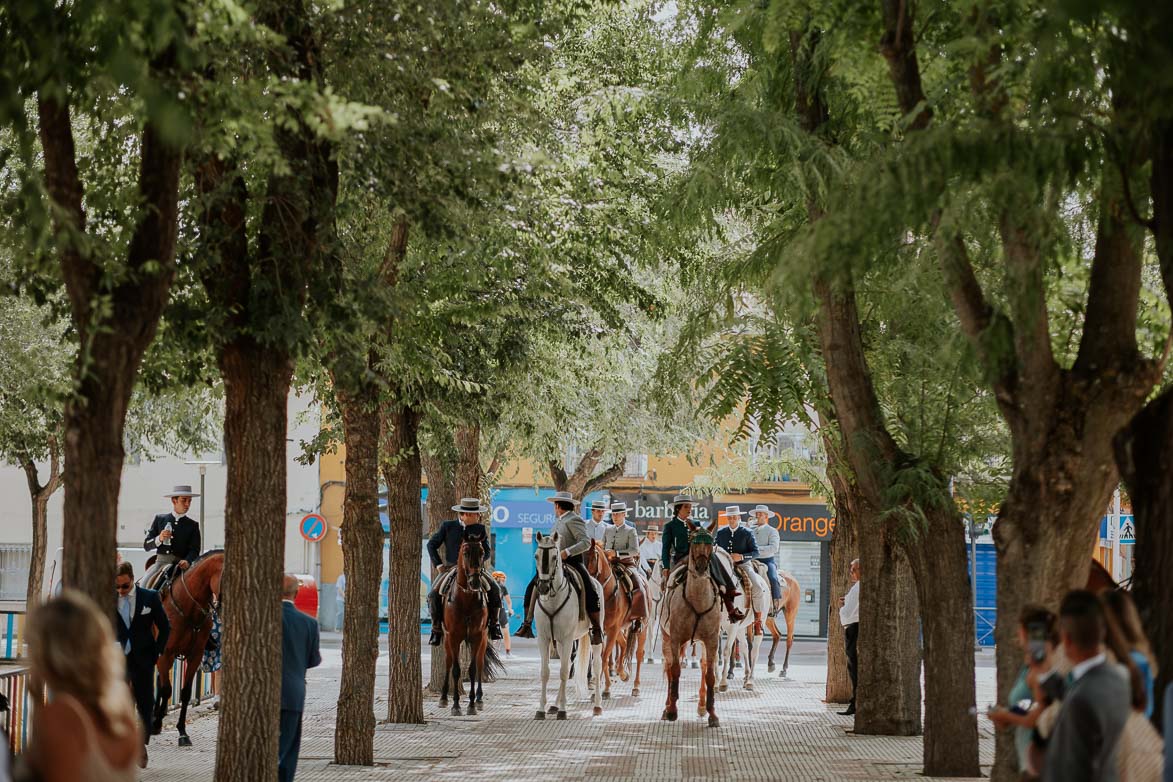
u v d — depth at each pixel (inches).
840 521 982.4
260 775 454.3
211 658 893.2
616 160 779.4
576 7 649.6
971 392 608.1
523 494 1866.4
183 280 447.8
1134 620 299.0
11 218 389.7
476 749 719.1
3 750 221.9
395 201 464.8
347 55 464.1
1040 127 374.0
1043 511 417.1
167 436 1488.7
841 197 394.0
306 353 454.0
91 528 349.7
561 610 869.8
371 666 666.2
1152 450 369.1
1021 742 323.9
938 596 593.6
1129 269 414.0
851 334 577.9
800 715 901.2
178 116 309.9
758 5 565.0
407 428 827.4
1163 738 275.9
